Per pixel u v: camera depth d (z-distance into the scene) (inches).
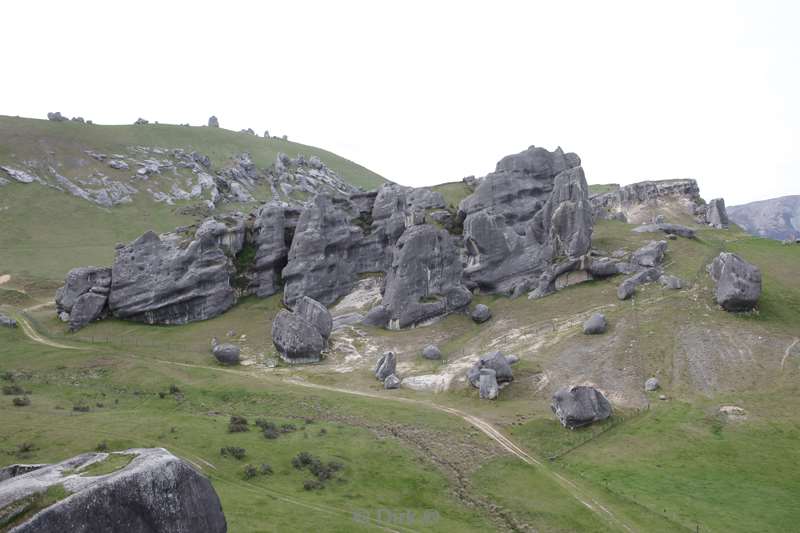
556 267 3882.9
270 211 4687.5
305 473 1911.9
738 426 2266.2
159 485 938.7
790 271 3855.8
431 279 3996.1
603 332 3097.9
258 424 2309.3
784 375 2586.1
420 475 1953.7
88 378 2994.6
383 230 4776.1
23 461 1833.2
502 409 2571.4
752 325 2979.8
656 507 1749.5
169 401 2679.6
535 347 3149.6
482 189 4677.7
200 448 2020.2
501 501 1808.6
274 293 4564.5
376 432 2305.6
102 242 6314.0
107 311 4200.3
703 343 2861.7
